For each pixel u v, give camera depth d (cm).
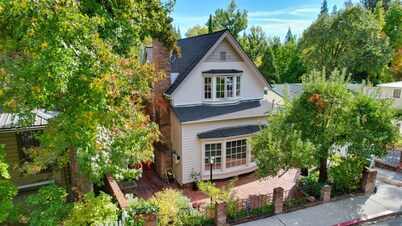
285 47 4816
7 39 601
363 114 937
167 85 1404
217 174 1352
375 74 3547
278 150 894
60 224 686
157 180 1400
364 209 924
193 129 1304
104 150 727
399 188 1082
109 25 836
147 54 1878
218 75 1418
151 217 744
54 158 792
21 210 717
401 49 3888
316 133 967
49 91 569
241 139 1373
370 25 3152
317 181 1099
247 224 846
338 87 965
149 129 811
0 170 601
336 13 3350
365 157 920
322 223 846
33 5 520
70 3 603
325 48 3431
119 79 664
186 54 1611
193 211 854
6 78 566
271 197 1030
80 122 627
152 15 1069
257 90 1603
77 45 595
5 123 845
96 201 711
